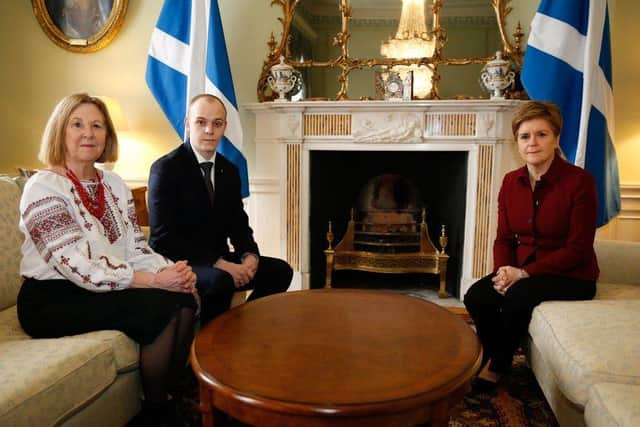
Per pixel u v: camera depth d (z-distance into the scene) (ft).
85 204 4.68
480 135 8.97
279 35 9.66
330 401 2.92
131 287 4.61
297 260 9.93
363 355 3.61
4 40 10.33
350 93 9.59
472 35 9.23
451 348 3.75
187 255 5.97
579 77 7.98
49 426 3.40
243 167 9.01
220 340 3.90
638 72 8.78
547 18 7.95
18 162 10.72
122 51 10.10
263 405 2.94
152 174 6.07
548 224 5.76
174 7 8.85
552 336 4.50
